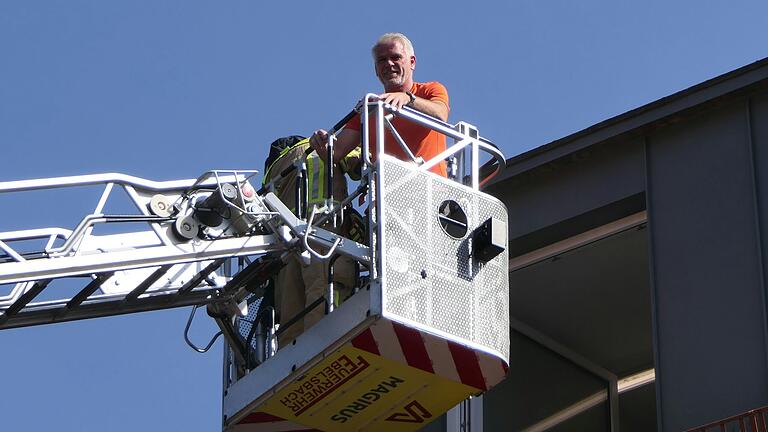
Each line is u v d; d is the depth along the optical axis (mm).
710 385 18406
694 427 18312
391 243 13930
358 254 14406
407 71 15609
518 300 22578
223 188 14859
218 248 14867
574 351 23719
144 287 15219
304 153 15328
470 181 14930
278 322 15688
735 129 19641
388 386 14883
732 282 18797
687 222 19531
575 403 23531
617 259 21547
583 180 20797
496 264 14531
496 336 14367
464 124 15055
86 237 14688
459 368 14555
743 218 19078
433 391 14984
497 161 15242
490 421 22062
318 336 14453
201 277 15312
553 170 21062
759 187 19109
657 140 20297
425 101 15039
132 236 14922
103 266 14484
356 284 15117
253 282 15430
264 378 15078
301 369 14602
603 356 23828
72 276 14508
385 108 14602
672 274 19328
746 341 18375
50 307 15297
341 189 15508
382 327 13867
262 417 15383
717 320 18703
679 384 18656
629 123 20344
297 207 15180
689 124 20094
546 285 22203
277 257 15180
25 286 15172
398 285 13844
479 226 14477
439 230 14234
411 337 14016
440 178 14422
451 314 14086
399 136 14602
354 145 15125
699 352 18672
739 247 18938
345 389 14922
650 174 20156
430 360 14398
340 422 15500
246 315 15828
